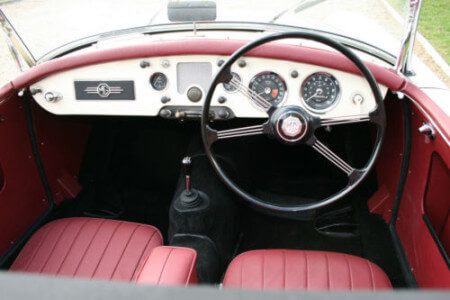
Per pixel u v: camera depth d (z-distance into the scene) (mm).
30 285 537
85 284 541
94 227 1870
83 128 2525
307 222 2479
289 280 1585
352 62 1571
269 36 1500
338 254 1686
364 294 497
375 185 2432
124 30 2244
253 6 2229
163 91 1873
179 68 1812
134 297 519
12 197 1991
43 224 2191
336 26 2131
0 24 1852
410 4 1625
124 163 2721
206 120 1651
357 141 2496
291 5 2217
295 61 1680
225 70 1556
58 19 2234
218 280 1990
